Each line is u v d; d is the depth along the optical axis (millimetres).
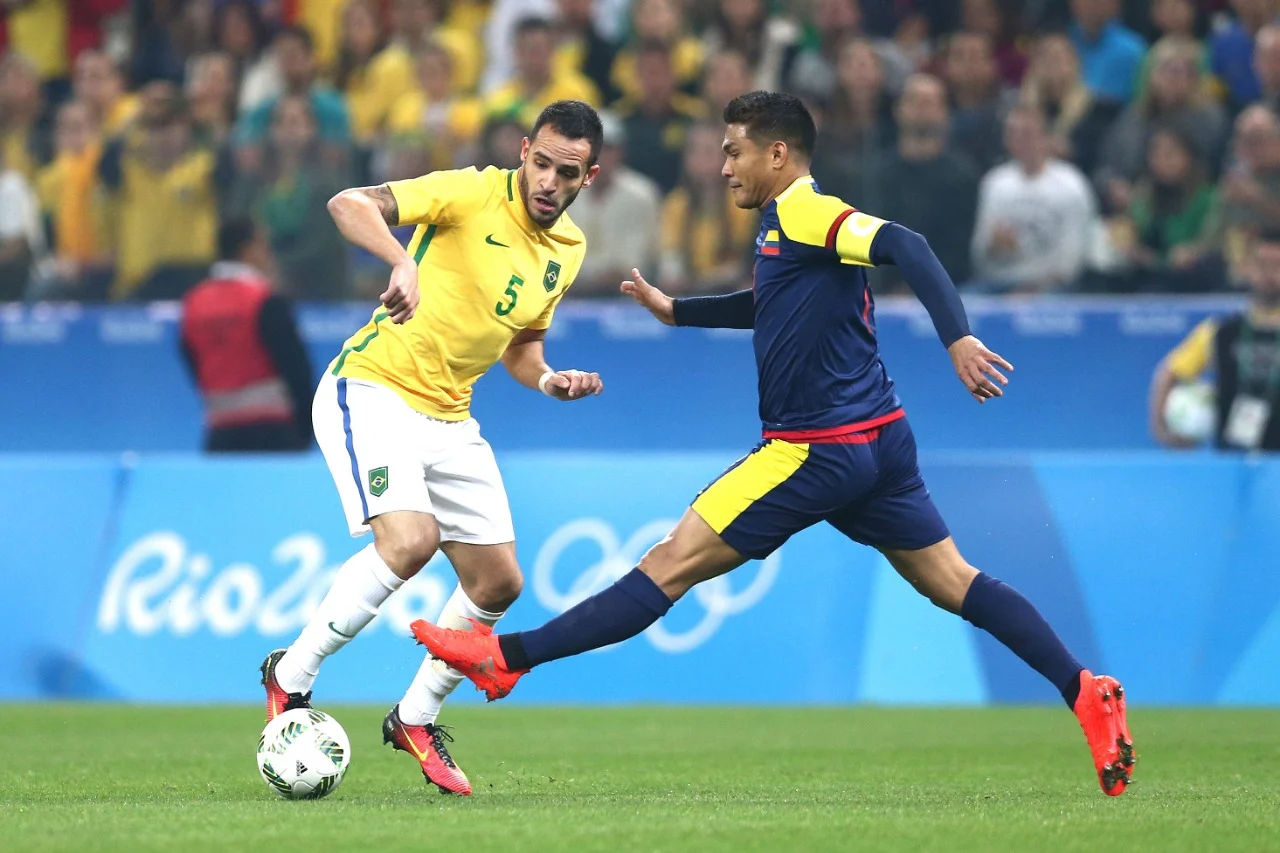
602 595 18828
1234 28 46938
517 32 46719
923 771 22578
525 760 24156
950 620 34562
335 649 19391
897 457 19156
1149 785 20531
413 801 18531
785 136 19328
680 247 41188
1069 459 35531
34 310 42688
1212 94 46156
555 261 20594
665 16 47688
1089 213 41125
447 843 14625
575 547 35750
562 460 36438
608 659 35406
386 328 20047
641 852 14164
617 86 48875
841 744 26547
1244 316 38375
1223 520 34812
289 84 45281
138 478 37312
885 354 40375
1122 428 39844
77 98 50188
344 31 51500
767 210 19219
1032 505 35438
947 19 50906
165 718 31609
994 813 17000
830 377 18828
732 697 34781
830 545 35344
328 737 18734
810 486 18844
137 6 53781
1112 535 35062
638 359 40844
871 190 40938
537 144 19797
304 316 41594
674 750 25625
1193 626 34406
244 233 41875
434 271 19969
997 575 35125
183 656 36000
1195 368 39188
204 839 14891
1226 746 25781
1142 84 45562
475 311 19984
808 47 50594
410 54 50531
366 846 14461
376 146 41750
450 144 41594
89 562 36938
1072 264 40906
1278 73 42406
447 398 20219
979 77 45906
